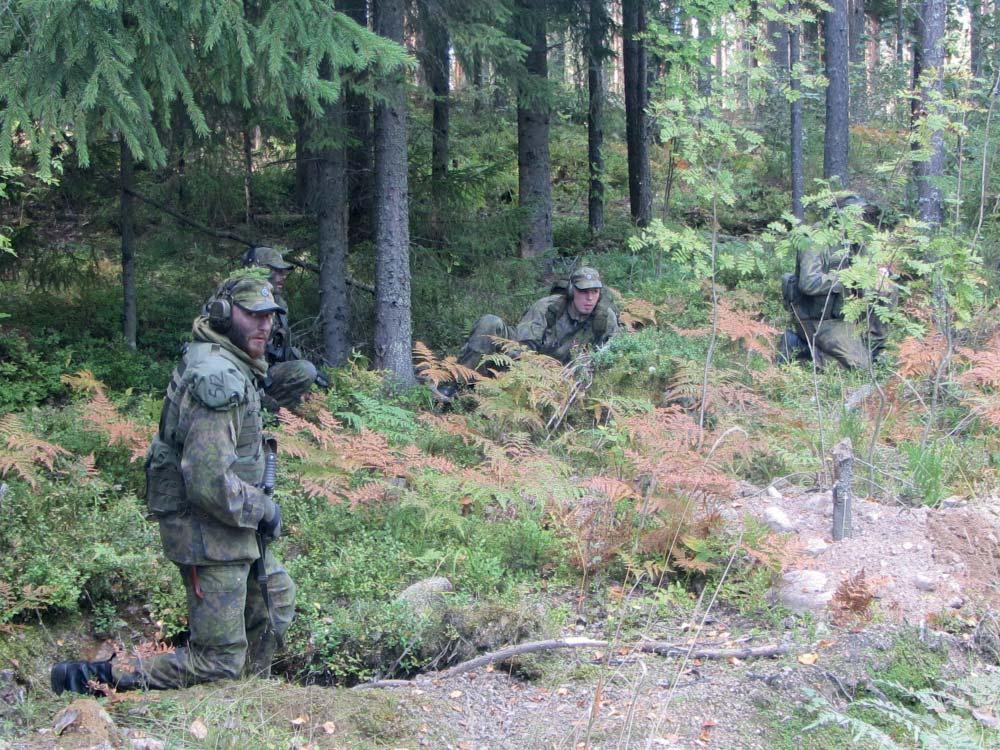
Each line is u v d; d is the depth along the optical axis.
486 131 21.22
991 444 6.73
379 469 6.45
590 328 8.80
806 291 9.11
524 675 4.36
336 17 6.36
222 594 4.00
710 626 4.76
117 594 5.05
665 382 8.21
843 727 3.80
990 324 8.57
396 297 9.24
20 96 5.55
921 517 5.52
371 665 4.60
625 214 18.55
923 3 9.71
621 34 15.52
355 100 10.88
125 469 6.43
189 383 3.83
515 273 11.50
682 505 5.32
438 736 3.76
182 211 10.77
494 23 10.56
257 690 3.96
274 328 8.06
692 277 11.27
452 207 10.91
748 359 8.68
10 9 5.47
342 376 8.81
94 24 5.52
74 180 10.20
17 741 3.48
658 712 3.90
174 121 9.26
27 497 5.42
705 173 6.40
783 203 17.92
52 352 9.23
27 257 10.30
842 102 13.58
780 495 6.14
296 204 13.30
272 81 6.76
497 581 5.29
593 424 7.80
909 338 6.97
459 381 8.76
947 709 3.93
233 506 3.84
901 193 10.38
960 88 7.17
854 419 7.02
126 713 3.78
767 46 6.36
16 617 4.76
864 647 4.26
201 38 6.61
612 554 5.43
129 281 10.07
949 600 4.66
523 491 5.92
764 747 3.70
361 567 5.21
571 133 22.75
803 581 4.87
